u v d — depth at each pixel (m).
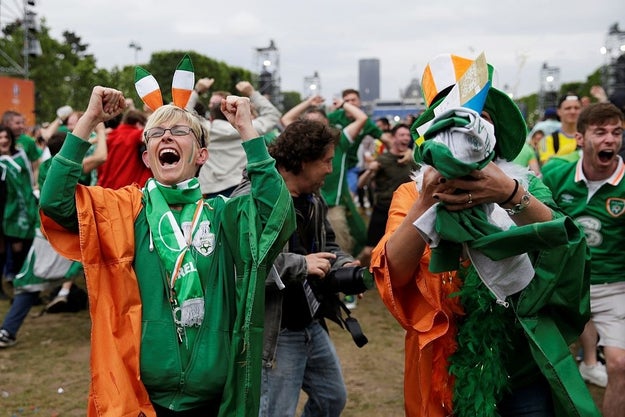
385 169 6.91
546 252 2.12
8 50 22.73
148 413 2.16
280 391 2.78
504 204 1.99
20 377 5.13
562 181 3.99
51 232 2.28
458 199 1.93
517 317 2.11
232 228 2.32
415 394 2.30
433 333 2.18
